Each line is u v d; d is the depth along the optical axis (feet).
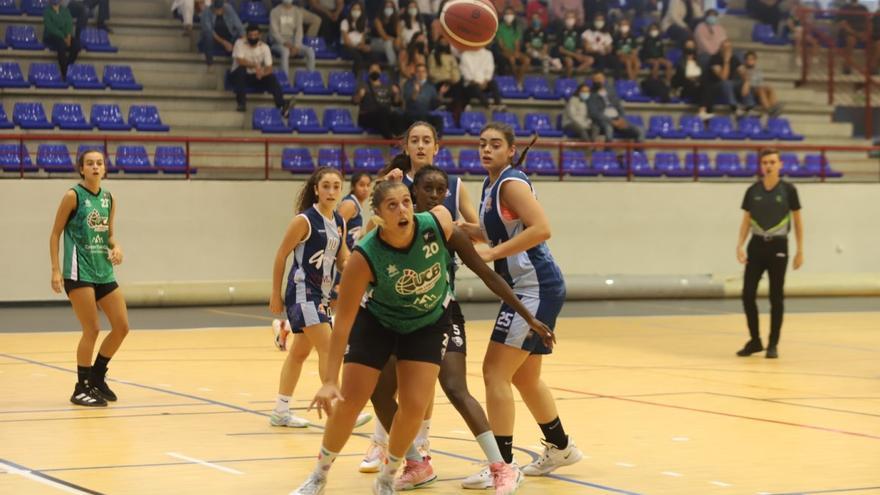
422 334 17.60
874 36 87.20
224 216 61.77
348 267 16.71
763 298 67.46
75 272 28.17
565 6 81.61
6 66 65.72
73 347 41.57
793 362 38.93
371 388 17.65
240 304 61.00
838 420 26.73
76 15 66.90
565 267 67.05
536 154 70.13
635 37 79.36
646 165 71.67
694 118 76.33
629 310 59.98
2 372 34.53
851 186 71.82
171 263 60.95
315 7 73.67
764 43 85.92
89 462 21.06
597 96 71.46
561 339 45.93
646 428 25.44
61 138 57.98
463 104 70.79
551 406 20.22
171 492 18.53
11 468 20.38
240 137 62.54
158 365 36.65
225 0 71.15
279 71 70.69
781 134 77.71
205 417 26.66
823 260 71.46
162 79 69.46
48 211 59.06
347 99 71.20
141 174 62.39
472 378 34.19
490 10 33.73
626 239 68.23
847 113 86.38
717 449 22.89
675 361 38.96
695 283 66.74
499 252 18.78
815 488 19.16
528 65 76.69
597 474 20.40
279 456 22.03
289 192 62.85
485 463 21.47
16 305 58.70
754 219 40.09
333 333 16.85
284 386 25.46
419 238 16.71
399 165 20.99
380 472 18.53
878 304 64.13
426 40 71.61
